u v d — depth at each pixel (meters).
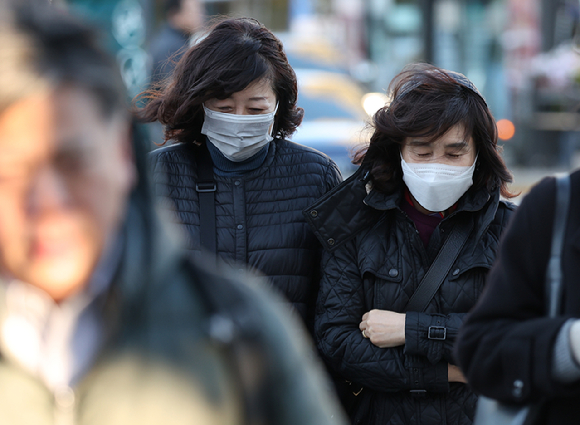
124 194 3.68
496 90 41.78
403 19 45.69
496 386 5.30
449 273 8.27
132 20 26.25
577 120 39.50
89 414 3.57
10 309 3.58
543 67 39.38
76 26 3.30
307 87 27.41
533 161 40.47
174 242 3.86
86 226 3.42
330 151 23.80
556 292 5.21
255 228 9.04
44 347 3.62
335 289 8.58
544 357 5.00
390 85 8.66
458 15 41.19
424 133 7.95
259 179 9.20
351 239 8.65
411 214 8.72
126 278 3.61
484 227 8.22
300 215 9.13
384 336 8.09
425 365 7.98
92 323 3.67
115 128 3.48
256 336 3.77
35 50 3.19
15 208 3.32
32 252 3.37
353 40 46.88
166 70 10.55
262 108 8.84
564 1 40.66
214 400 3.60
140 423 3.57
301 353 4.07
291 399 3.89
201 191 9.09
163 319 3.66
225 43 8.62
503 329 5.33
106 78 3.34
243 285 3.98
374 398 8.48
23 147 3.25
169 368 3.60
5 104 3.17
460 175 8.12
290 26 45.59
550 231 5.33
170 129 9.30
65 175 3.34
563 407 5.14
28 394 3.59
